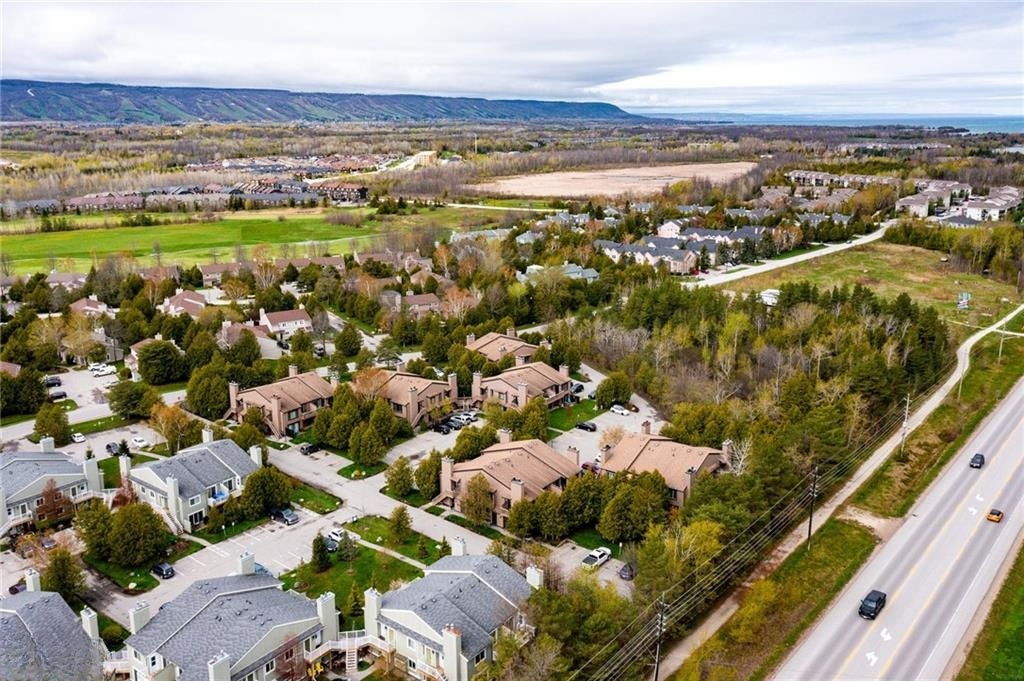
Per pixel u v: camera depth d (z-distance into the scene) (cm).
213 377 12425
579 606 6719
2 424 12006
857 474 10344
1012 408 12688
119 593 7919
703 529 7544
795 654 6900
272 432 11712
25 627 6444
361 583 8069
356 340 15338
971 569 8256
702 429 10756
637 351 14262
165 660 6244
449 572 7244
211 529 9012
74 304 17288
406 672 6731
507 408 12300
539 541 8912
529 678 5991
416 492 10150
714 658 6675
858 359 12669
